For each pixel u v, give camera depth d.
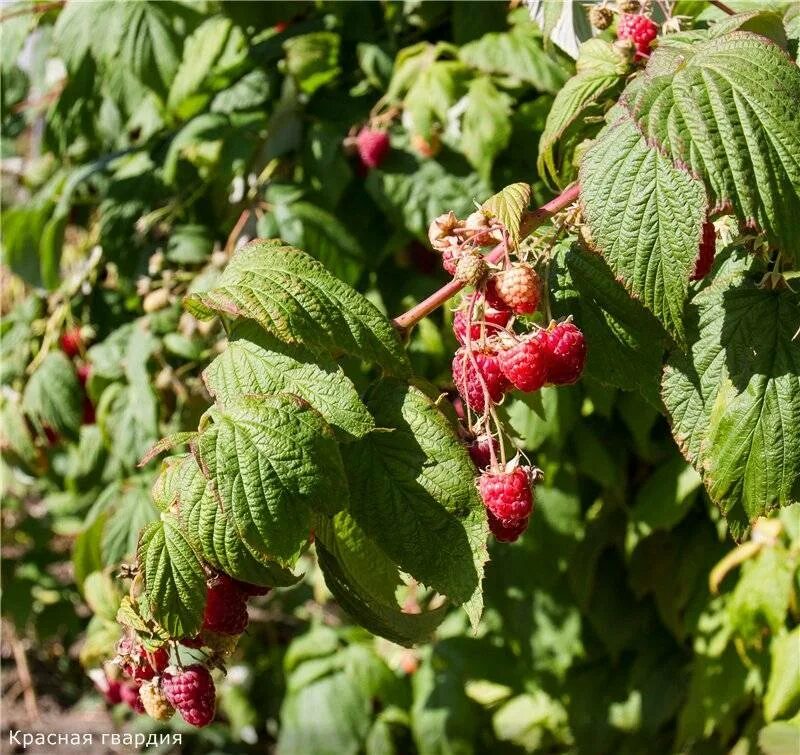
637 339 0.80
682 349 0.74
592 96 0.85
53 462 1.70
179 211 1.33
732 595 1.19
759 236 0.78
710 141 0.72
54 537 1.85
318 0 1.28
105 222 1.35
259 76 1.30
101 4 1.21
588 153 0.75
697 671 1.22
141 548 0.74
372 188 1.18
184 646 0.79
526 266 0.74
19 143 2.14
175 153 1.24
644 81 0.74
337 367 0.75
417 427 0.75
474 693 1.48
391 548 0.74
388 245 1.22
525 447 1.15
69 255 1.78
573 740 1.40
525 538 1.26
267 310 0.75
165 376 1.25
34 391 1.39
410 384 0.78
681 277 0.73
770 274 0.78
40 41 1.56
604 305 0.81
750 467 0.76
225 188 1.32
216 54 1.23
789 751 1.08
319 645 1.49
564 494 1.25
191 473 0.73
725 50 0.75
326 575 0.79
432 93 1.14
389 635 0.79
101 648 1.26
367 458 0.75
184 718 0.79
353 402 0.74
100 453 1.44
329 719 1.42
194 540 0.72
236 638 0.80
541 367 0.74
